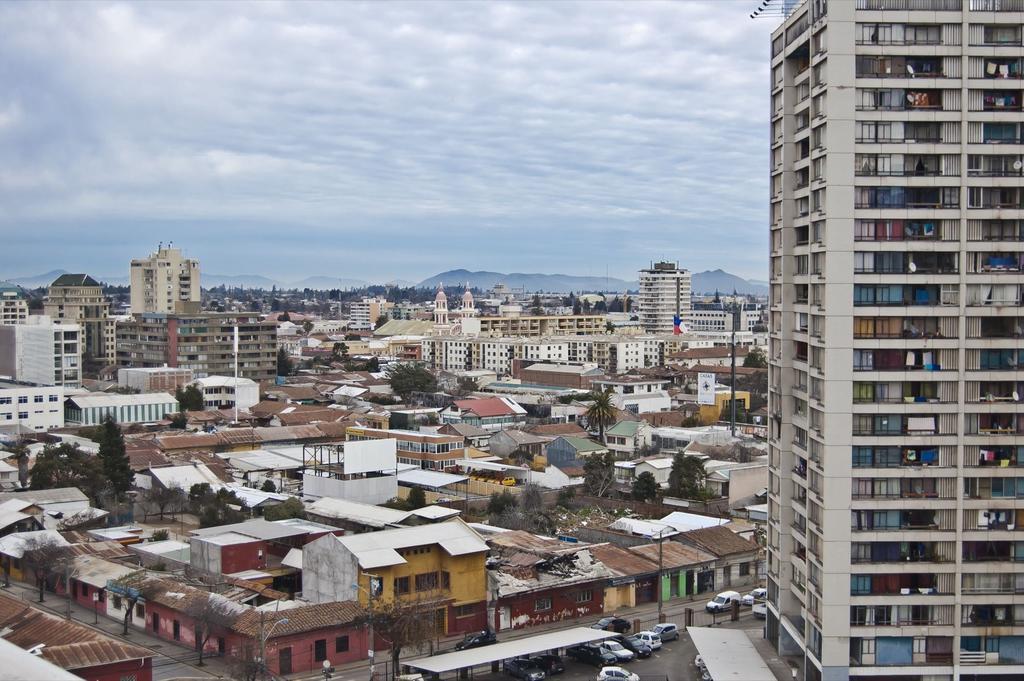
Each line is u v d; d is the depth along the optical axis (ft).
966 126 303.68
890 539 302.45
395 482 599.98
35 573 437.99
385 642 359.87
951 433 304.09
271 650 331.16
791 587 344.49
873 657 303.48
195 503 568.41
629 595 424.46
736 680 311.68
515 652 331.16
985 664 304.50
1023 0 303.89
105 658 292.20
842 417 301.63
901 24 302.25
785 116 339.77
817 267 314.96
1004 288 305.53
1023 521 304.50
